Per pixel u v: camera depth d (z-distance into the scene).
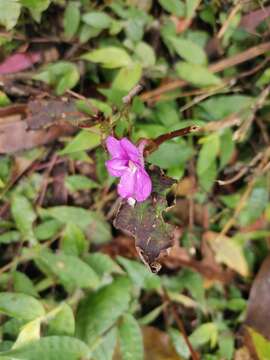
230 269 0.29
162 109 0.28
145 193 0.21
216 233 0.29
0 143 0.26
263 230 0.29
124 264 0.27
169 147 0.26
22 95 0.26
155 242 0.23
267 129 0.29
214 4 0.28
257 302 0.27
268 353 0.27
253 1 0.27
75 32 0.27
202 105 0.28
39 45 0.27
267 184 0.29
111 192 0.28
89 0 0.27
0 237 0.26
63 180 0.27
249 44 0.28
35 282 0.27
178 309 0.28
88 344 0.25
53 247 0.27
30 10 0.26
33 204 0.27
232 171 0.29
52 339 0.24
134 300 0.27
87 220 0.27
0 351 0.25
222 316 0.28
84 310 0.26
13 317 0.25
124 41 0.27
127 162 0.22
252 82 0.28
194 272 0.28
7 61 0.26
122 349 0.25
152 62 0.27
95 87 0.27
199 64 0.27
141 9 0.27
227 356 0.27
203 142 0.27
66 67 0.26
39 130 0.26
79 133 0.26
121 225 0.23
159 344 0.27
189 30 0.28
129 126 0.25
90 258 0.27
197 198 0.29
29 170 0.27
